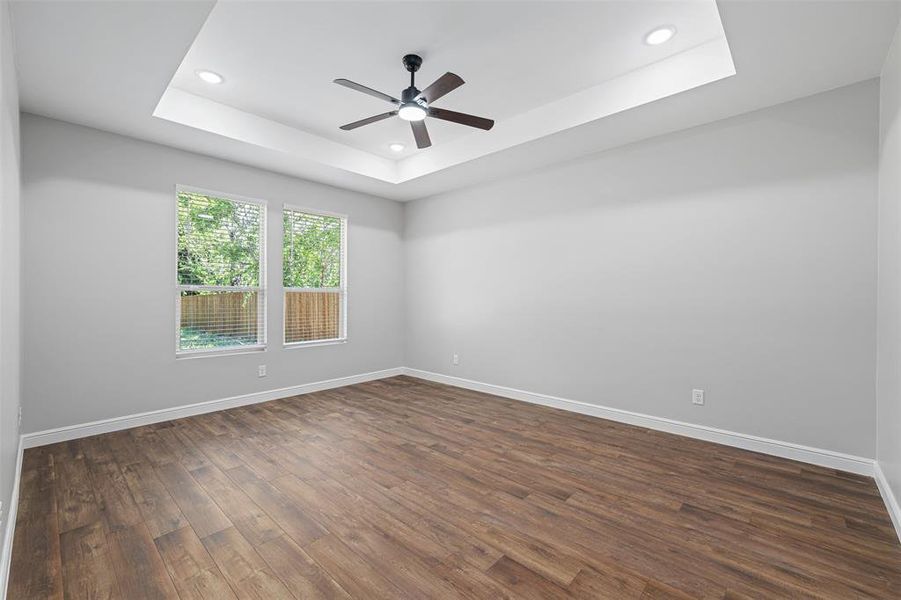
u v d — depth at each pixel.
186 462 2.93
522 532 2.10
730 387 3.25
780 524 2.16
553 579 1.76
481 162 4.32
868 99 2.70
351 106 3.66
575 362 4.21
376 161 4.91
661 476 2.72
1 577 1.60
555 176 4.36
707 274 3.36
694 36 2.68
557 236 4.34
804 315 2.93
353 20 2.51
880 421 2.58
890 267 2.36
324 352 5.14
